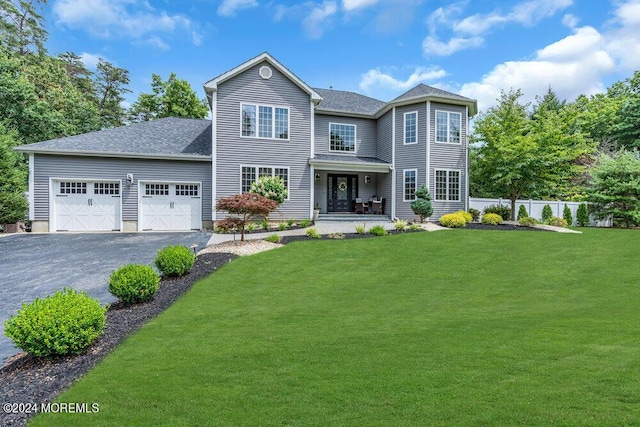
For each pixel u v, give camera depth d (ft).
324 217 62.13
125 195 54.65
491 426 8.82
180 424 9.40
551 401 9.91
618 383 10.87
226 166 56.70
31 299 23.44
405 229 50.14
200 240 44.68
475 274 30.66
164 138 61.00
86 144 54.65
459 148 64.69
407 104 64.85
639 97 93.40
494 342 14.85
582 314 19.77
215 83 55.62
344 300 23.86
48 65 99.91
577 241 42.52
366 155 72.28
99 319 15.40
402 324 18.37
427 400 10.19
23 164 64.03
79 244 41.98
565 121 71.67
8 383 12.43
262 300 23.65
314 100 61.46
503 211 65.26
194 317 19.89
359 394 10.69
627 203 64.34
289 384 11.46
